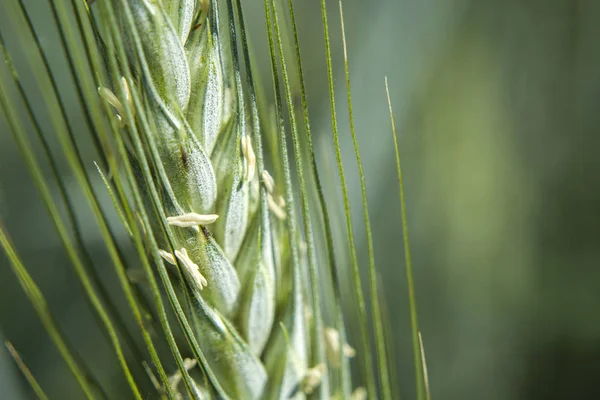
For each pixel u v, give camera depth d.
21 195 0.19
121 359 0.11
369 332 0.21
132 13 0.10
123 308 0.18
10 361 0.15
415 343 0.12
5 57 0.12
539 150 0.25
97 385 0.12
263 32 0.21
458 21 0.23
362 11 0.21
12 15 0.12
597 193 0.25
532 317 0.25
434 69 0.23
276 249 0.12
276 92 0.11
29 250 0.19
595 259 0.25
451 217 0.24
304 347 0.12
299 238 0.12
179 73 0.11
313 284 0.11
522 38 0.25
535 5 0.25
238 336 0.11
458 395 0.24
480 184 0.24
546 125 0.26
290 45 0.13
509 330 0.24
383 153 0.21
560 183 0.25
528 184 0.25
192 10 0.11
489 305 0.24
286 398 0.12
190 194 0.11
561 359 0.24
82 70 0.11
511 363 0.24
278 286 0.12
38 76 0.12
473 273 0.24
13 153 0.19
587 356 0.24
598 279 0.25
